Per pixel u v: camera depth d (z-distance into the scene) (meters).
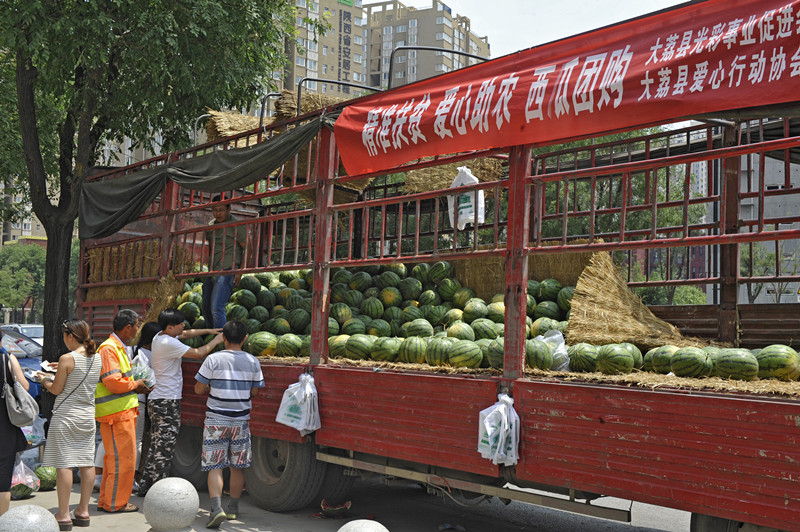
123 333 7.64
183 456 8.88
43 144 18.80
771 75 4.05
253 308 9.07
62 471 6.78
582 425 4.91
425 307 8.34
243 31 15.59
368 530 4.36
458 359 6.29
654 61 4.61
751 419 4.11
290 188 7.58
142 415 8.60
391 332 8.06
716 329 7.00
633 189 20.59
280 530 6.89
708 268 7.18
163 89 15.66
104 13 13.55
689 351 5.27
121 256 10.71
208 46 15.48
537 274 8.42
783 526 3.92
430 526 7.47
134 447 7.59
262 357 8.05
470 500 6.38
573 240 8.14
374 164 6.62
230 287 8.99
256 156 8.00
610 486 4.71
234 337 7.31
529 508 8.61
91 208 11.05
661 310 7.44
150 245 10.06
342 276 9.13
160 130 17.77
